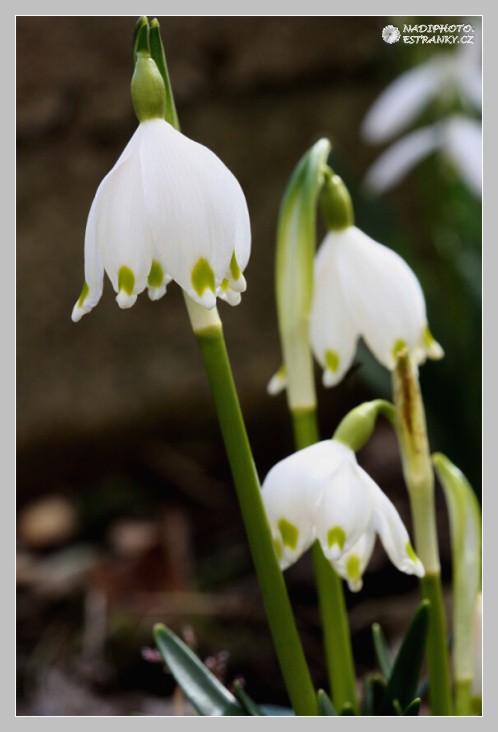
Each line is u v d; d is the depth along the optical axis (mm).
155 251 279
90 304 274
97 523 544
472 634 311
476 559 310
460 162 452
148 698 425
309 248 305
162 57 278
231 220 271
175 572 467
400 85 472
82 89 539
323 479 287
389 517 288
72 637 450
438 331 459
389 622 438
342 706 314
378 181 469
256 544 287
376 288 307
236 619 448
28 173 541
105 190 272
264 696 423
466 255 465
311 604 458
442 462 311
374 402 298
